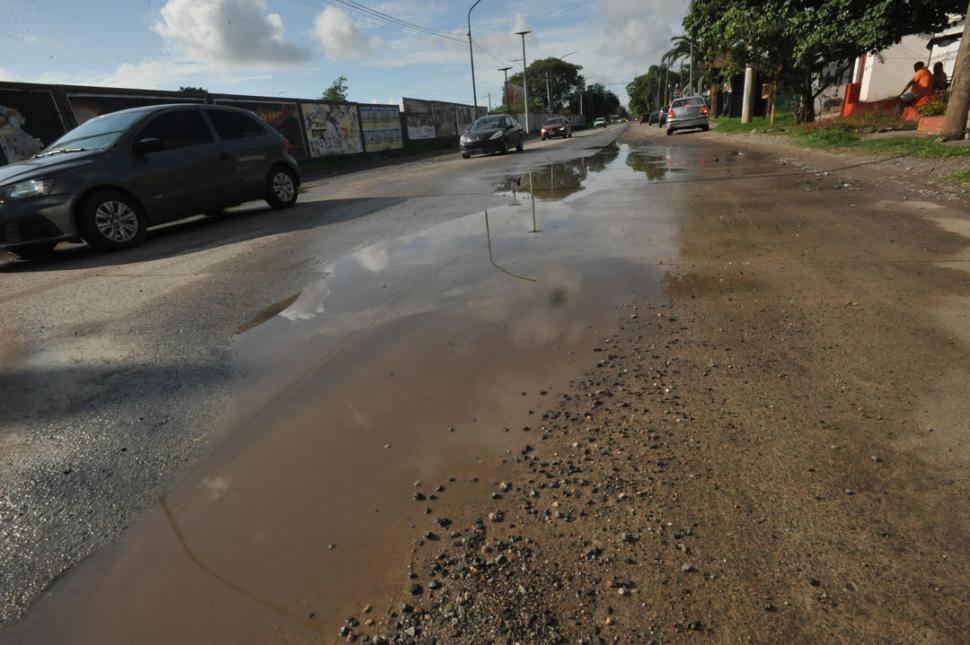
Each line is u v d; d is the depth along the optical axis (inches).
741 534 61.4
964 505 62.7
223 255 219.8
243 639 53.4
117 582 61.3
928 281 131.2
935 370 91.6
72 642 54.3
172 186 272.4
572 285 148.9
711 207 241.3
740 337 110.3
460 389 98.3
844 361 97.3
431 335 122.7
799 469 71.0
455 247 200.8
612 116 5521.7
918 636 48.9
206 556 64.1
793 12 594.6
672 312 125.7
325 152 883.4
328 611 55.8
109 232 246.8
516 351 111.7
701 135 843.4
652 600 54.4
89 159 244.2
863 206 217.0
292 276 179.8
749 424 81.4
